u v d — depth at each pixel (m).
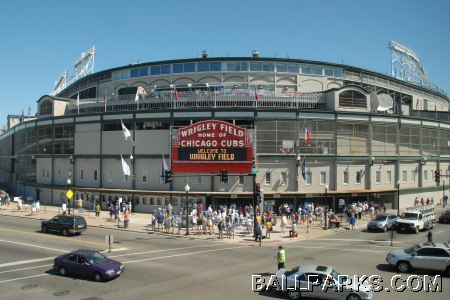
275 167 49.59
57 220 36.88
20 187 71.06
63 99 63.16
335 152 51.38
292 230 37.50
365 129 53.81
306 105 54.53
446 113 70.38
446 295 19.42
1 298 18.97
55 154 59.69
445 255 23.02
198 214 44.19
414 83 91.19
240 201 49.19
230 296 19.06
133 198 51.84
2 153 96.69
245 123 49.81
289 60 64.75
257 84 63.94
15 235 35.81
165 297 18.91
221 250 30.80
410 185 59.66
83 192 55.72
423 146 61.78
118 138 53.44
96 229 40.38
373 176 54.28
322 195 50.09
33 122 64.69
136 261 26.42
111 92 70.94
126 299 18.66
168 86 64.06
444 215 47.50
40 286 20.89
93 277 21.95
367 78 73.69
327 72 67.69
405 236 38.06
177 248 31.39
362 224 45.44
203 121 47.56
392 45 96.38
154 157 51.22
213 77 63.94
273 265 25.44
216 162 47.41
